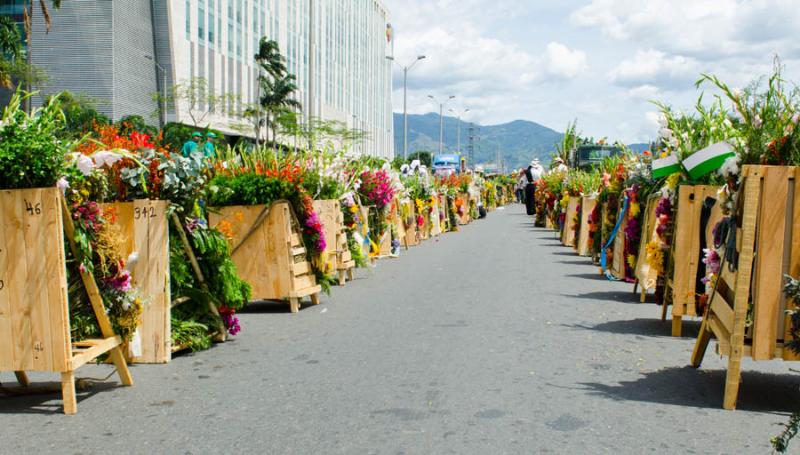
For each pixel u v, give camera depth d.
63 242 5.48
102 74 59.34
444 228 27.30
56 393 5.99
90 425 5.10
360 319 9.27
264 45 69.44
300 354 7.29
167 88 64.31
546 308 10.00
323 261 10.70
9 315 5.43
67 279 5.87
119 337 6.12
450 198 28.11
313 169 12.64
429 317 9.31
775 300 5.41
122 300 6.11
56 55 59.50
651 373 6.48
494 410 5.35
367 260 14.59
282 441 4.72
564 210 21.48
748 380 6.28
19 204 5.41
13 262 5.41
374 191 16.31
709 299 6.32
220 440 4.75
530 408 5.40
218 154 10.86
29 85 44.12
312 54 38.91
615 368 6.65
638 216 10.75
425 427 4.97
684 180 8.41
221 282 7.81
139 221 7.06
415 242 21.75
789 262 5.39
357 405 5.49
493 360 6.92
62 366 5.38
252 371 6.62
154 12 64.19
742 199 5.60
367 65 135.88
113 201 7.14
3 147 5.33
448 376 6.32
